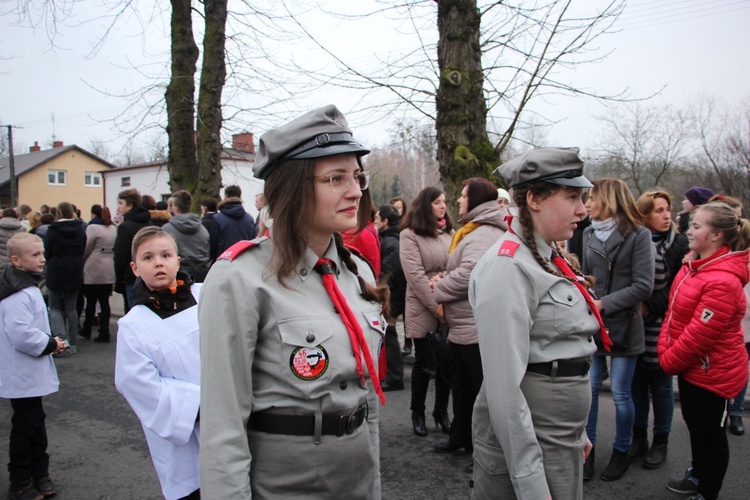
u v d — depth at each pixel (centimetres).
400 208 694
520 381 172
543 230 192
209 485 124
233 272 134
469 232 340
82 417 454
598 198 329
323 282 146
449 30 611
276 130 140
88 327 748
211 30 888
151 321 212
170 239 222
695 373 281
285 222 137
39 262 316
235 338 131
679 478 332
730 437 391
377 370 154
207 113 891
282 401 135
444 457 365
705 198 500
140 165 3170
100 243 707
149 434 206
